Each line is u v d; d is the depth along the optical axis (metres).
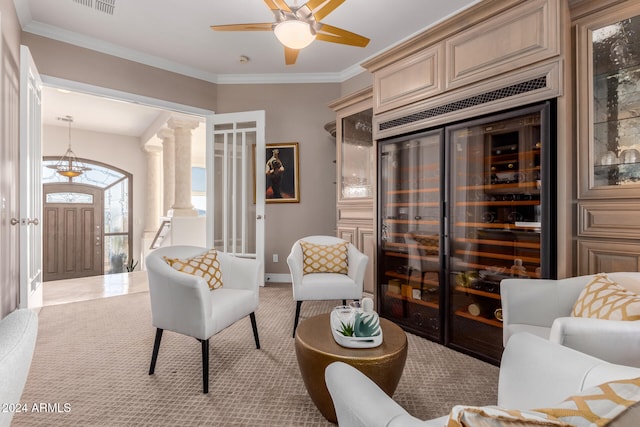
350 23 3.20
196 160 8.91
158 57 3.88
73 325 2.83
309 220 4.44
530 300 1.76
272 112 4.45
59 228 7.24
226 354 2.25
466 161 2.44
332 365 0.94
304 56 3.89
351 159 3.76
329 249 3.00
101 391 1.79
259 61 4.00
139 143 8.11
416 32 3.36
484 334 2.42
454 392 1.79
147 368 2.06
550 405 0.81
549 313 1.74
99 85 3.52
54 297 3.79
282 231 4.44
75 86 3.37
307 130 4.44
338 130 3.82
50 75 3.24
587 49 2.00
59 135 7.14
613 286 1.49
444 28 2.38
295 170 4.42
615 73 1.97
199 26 3.22
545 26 1.92
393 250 2.98
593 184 2.00
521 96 2.01
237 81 4.42
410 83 2.67
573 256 2.06
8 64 2.50
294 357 2.21
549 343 0.94
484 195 2.39
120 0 2.81
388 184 2.97
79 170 7.16
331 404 1.47
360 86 4.14
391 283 2.97
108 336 2.59
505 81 2.09
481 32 2.21
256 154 4.06
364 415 0.70
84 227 7.52
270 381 1.91
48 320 2.96
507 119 2.12
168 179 6.59
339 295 2.65
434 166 2.65
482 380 1.92
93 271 7.61
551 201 1.91
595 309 1.42
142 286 4.38
